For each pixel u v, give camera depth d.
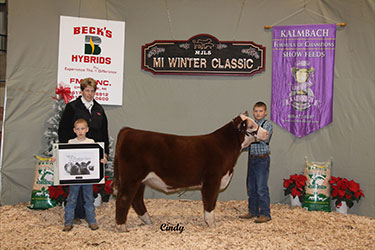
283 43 5.85
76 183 4.02
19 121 5.71
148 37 6.06
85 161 4.05
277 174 5.91
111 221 4.61
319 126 5.74
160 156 4.06
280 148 5.90
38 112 5.79
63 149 4.00
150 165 4.05
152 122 6.11
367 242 3.94
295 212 5.21
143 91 6.09
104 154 4.16
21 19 5.71
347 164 5.57
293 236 4.05
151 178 4.15
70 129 4.22
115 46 5.97
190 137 4.31
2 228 4.24
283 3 5.88
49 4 5.79
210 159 4.20
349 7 5.59
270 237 3.98
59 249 3.54
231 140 4.40
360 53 5.52
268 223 4.58
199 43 5.98
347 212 5.44
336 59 5.69
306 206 5.38
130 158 4.01
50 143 5.53
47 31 5.79
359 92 5.53
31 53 5.75
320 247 3.71
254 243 3.77
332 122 5.71
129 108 6.09
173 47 6.00
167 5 6.04
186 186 4.27
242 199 6.00
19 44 5.70
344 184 5.23
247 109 5.99
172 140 4.17
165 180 4.15
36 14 5.76
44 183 5.22
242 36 5.97
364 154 5.45
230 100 6.01
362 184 5.43
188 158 4.12
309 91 5.77
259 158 4.68
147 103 6.10
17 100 5.70
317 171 5.41
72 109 4.20
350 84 5.60
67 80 5.79
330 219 4.89
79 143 4.03
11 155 5.68
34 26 5.75
